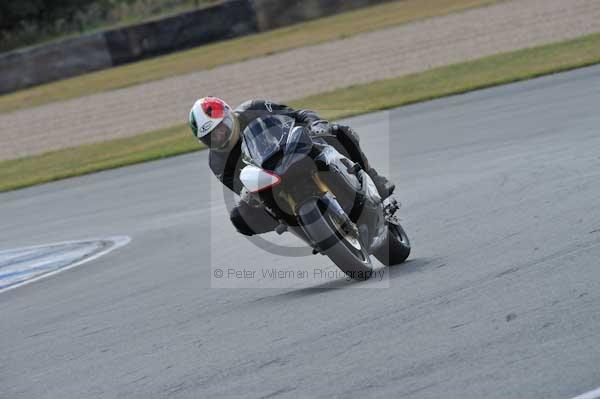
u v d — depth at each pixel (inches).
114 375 726.5
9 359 853.2
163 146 2539.4
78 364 783.7
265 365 666.8
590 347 564.7
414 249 995.9
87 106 3710.6
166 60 4606.3
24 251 1528.1
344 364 629.9
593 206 973.2
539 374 541.0
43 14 6648.6
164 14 6225.4
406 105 2325.3
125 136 2908.5
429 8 4451.3
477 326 653.3
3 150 3127.5
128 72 4471.0
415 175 1471.5
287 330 751.1
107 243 1453.0
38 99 4224.9
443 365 588.4
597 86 1943.9
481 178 1310.3
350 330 709.9
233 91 3218.5
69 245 1503.4
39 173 2532.0
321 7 4913.9
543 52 2691.9
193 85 3599.9
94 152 2716.5
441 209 1171.3
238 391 621.0
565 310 645.9
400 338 662.5
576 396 501.0
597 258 766.5
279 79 3267.7
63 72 4805.6
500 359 578.2
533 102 1932.8
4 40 6299.2
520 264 805.9
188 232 1400.1
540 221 965.8
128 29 4803.2
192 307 924.0
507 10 3814.0
